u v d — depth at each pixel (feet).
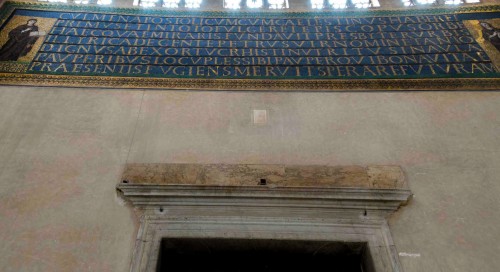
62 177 18.15
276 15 27.86
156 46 24.98
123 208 17.25
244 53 24.81
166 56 24.32
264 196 17.56
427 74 23.38
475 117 21.08
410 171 18.79
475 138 20.11
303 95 22.26
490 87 22.52
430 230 16.84
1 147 19.11
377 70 23.72
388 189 17.85
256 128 20.49
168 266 16.80
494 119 20.94
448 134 20.31
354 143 19.89
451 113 21.31
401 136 20.24
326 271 16.93
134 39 25.36
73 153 19.06
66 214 16.96
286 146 19.71
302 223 16.93
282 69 23.80
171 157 19.07
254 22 27.25
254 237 16.51
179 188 17.70
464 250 16.29
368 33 26.32
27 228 16.47
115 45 24.81
